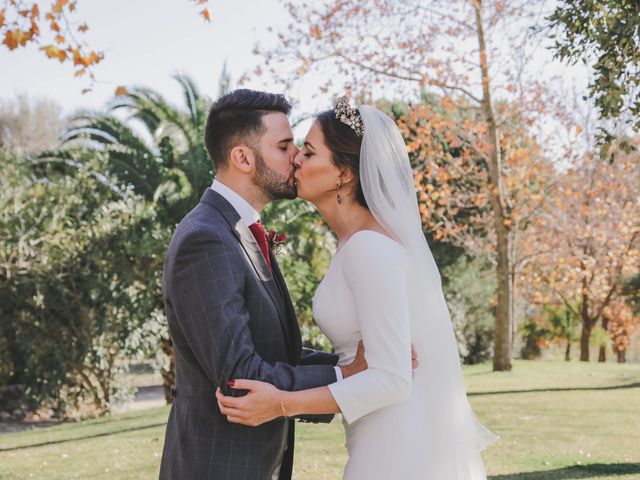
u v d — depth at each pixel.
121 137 13.18
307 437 7.12
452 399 2.56
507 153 13.45
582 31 4.05
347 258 2.41
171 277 2.33
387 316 2.30
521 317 21.45
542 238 16.25
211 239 2.29
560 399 9.39
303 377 2.27
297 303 13.41
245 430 2.36
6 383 13.98
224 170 2.54
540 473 5.43
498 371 13.43
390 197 2.52
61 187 12.31
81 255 11.98
